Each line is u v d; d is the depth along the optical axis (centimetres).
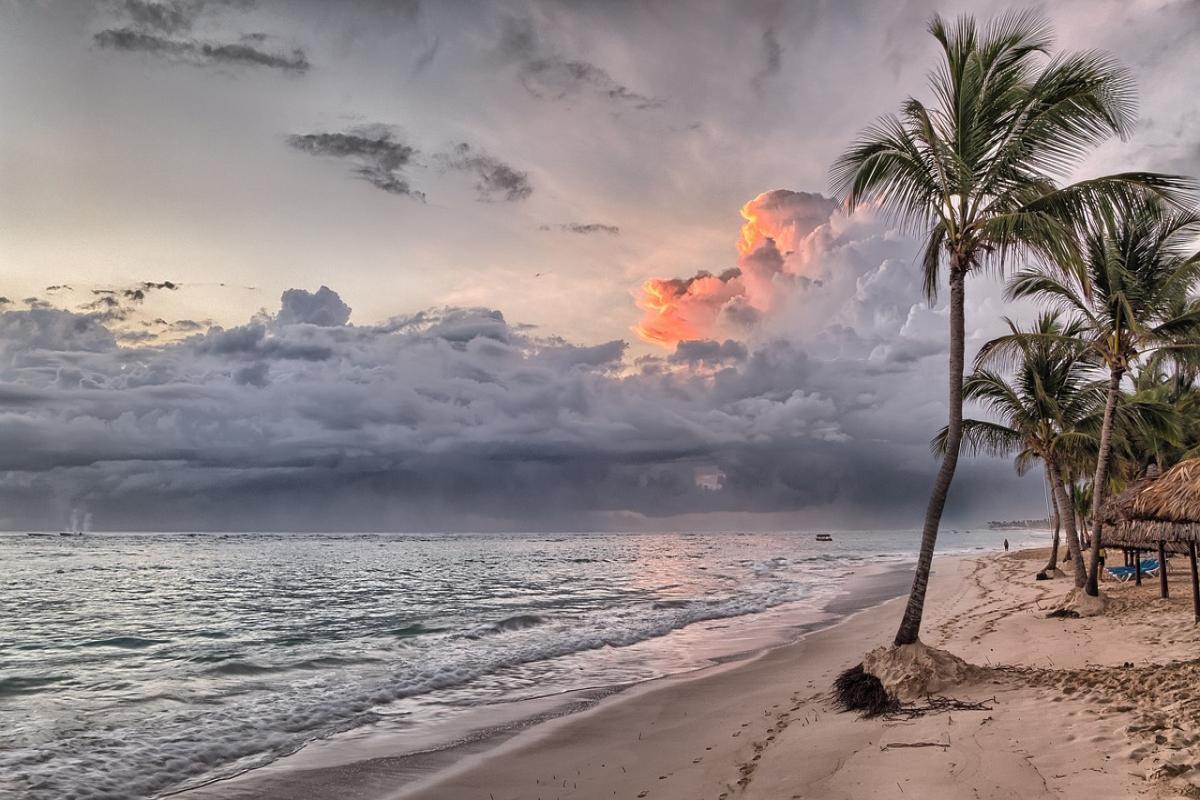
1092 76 1020
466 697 1306
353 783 855
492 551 10175
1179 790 510
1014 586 2792
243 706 1255
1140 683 831
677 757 848
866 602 2764
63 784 869
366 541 15825
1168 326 1739
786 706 1043
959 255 1094
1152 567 2631
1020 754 651
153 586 4234
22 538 15262
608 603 2989
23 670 1694
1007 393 2245
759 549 10788
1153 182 963
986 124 1070
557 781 815
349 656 1780
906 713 862
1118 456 3034
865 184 1159
